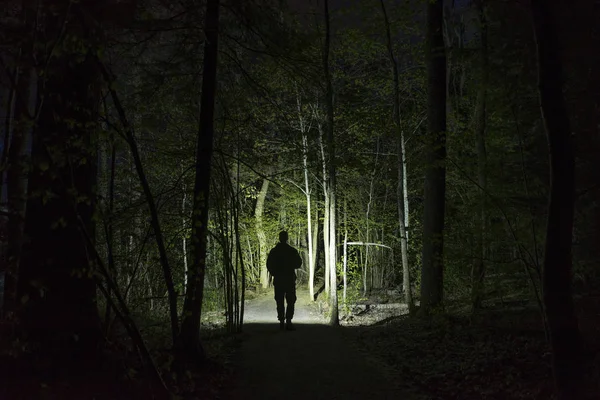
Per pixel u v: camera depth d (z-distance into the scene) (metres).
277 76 16.33
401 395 6.60
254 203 28.81
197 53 8.10
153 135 10.54
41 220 5.30
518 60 8.41
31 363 4.98
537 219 8.11
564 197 5.25
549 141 5.34
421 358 8.66
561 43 7.84
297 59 8.39
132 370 5.32
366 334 11.70
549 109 5.31
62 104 5.05
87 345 5.37
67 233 5.31
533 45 8.27
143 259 10.54
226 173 9.93
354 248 24.17
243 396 6.50
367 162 19.72
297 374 7.62
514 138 9.03
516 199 8.47
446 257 9.91
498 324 10.07
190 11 6.48
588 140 7.90
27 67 4.34
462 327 10.51
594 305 8.01
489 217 9.48
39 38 4.41
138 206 7.65
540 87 5.37
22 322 5.21
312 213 25.16
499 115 8.88
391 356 8.95
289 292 12.72
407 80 17.38
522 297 12.45
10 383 4.79
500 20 8.79
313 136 18.23
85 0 4.66
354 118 17.67
